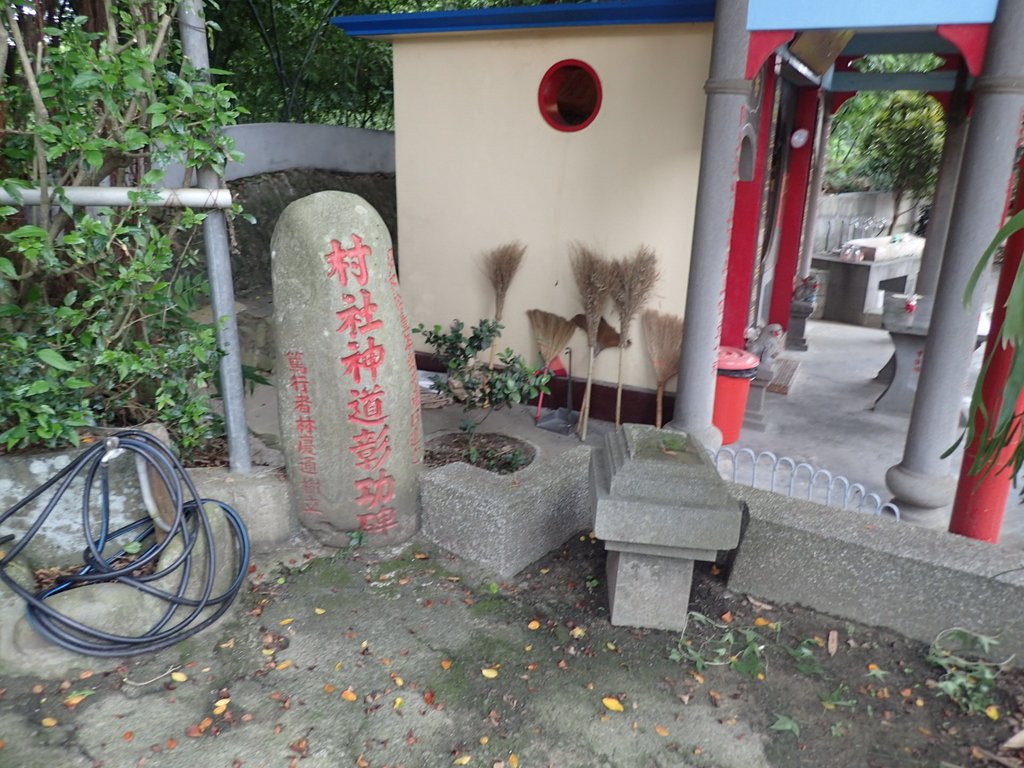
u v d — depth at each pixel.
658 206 4.96
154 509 2.91
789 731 2.46
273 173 7.27
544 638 2.89
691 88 4.68
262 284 6.61
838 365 7.43
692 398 4.36
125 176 3.38
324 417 3.18
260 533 3.31
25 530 2.85
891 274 9.80
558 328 5.34
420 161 5.72
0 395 2.71
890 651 2.84
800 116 6.93
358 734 2.38
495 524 3.22
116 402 3.21
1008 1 3.14
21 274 3.00
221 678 2.60
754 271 5.87
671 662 2.77
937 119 11.34
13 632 2.52
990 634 2.74
